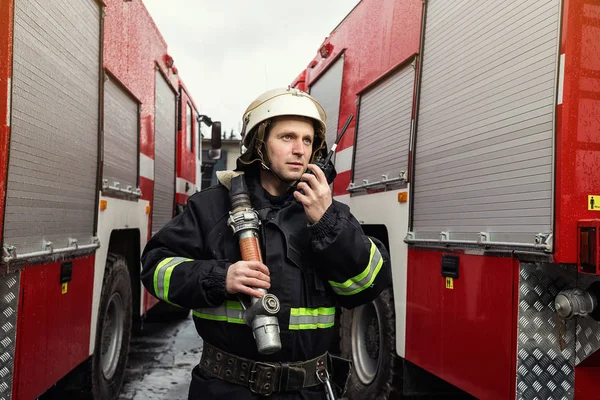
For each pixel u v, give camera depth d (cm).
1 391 192
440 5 271
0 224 181
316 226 136
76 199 264
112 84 330
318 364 144
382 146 333
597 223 171
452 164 249
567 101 180
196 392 146
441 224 256
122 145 356
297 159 147
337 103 430
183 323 670
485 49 228
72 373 298
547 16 191
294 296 139
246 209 142
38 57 214
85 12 275
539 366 198
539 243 185
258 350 127
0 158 182
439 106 265
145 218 430
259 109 150
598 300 188
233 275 131
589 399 202
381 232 345
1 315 194
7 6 185
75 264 260
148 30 440
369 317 363
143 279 147
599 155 182
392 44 327
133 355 495
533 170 193
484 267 218
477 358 220
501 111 214
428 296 264
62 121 242
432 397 318
